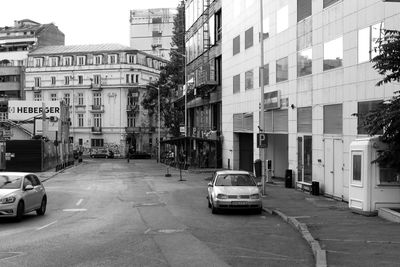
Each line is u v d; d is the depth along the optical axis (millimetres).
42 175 46438
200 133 57750
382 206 17047
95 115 103938
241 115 41562
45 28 116375
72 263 10195
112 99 103312
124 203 23984
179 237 13664
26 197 18016
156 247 12062
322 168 24781
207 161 51969
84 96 104188
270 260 10500
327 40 24250
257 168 33250
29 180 19031
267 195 24859
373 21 19891
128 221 17391
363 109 20688
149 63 107125
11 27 119500
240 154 44844
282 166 36719
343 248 11094
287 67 29922
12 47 115125
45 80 105750
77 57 104938
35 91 105750
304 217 16984
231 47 44375
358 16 21109
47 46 112750
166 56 120688
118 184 36250
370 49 20031
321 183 24906
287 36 29859
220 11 49281
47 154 54969
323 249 10992
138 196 27359
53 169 55656
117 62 103000
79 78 104500
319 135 25172
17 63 113375
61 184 37156
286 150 36531
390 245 11344
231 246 12227
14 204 17172
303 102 27391
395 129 14695
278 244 12500
